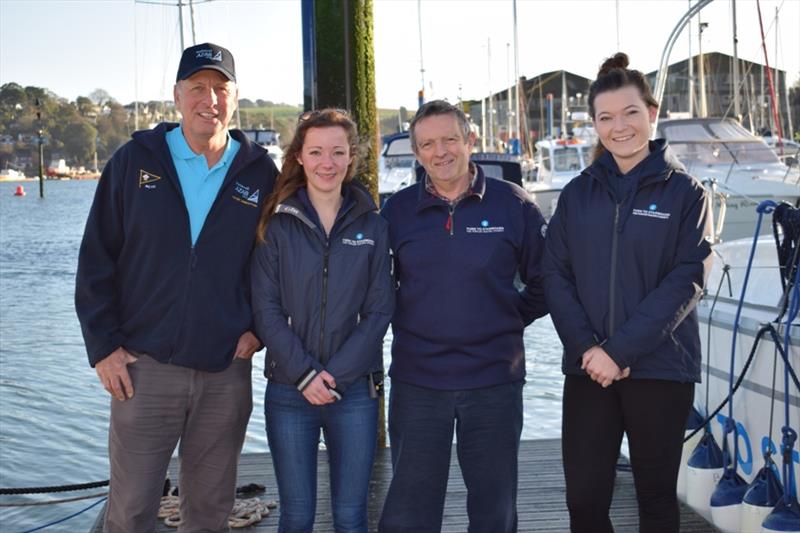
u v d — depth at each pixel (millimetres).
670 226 3238
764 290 4715
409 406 3482
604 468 3299
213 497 3602
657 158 3293
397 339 3551
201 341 3385
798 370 3934
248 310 3467
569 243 3369
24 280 18312
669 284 3199
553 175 19703
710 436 4574
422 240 3455
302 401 3410
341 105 5105
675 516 3305
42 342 11625
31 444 7516
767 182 13336
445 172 3404
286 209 3387
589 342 3234
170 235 3379
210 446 3551
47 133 92625
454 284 3420
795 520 3803
